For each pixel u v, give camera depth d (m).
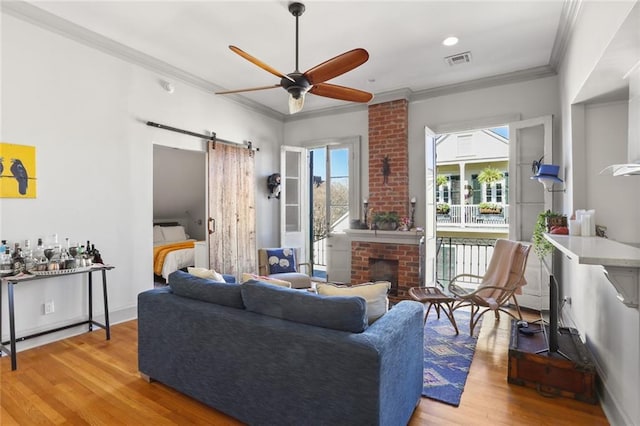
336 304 1.76
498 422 1.99
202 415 2.07
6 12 2.83
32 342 3.02
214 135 4.73
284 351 1.79
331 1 2.78
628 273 1.65
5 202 2.84
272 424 1.85
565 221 3.11
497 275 3.67
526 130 4.20
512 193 4.18
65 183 3.22
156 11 2.95
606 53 1.99
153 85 4.01
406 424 1.92
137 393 2.30
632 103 1.69
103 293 3.23
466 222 9.45
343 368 1.62
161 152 5.93
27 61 2.96
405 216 4.92
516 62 3.95
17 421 2.00
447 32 3.29
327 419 1.68
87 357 2.84
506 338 3.26
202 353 2.11
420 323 2.16
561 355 2.32
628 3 1.58
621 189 2.80
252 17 3.04
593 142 2.90
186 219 7.85
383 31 3.27
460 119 4.65
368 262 5.15
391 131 5.00
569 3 2.72
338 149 5.75
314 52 3.71
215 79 4.52
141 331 2.46
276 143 6.07
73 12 2.97
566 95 3.36
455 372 2.58
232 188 5.03
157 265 5.77
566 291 3.58
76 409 2.12
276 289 1.99
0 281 2.76
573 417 2.03
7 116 2.85
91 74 3.42
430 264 4.90
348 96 2.99
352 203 5.53
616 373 1.98
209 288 2.25
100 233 3.50
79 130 3.33
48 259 2.95
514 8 2.88
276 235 6.05
